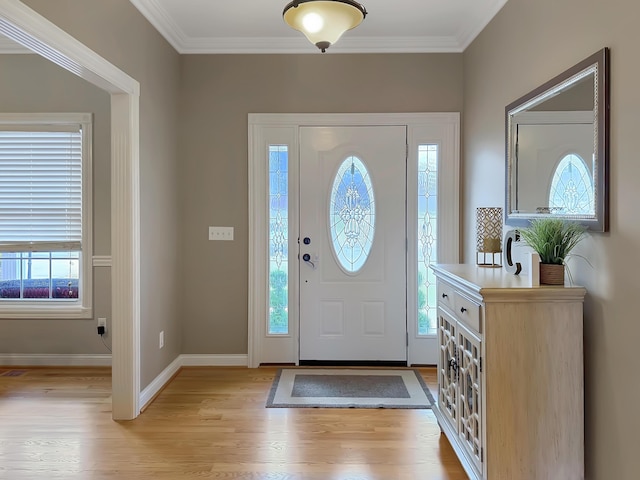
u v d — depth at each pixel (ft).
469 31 10.94
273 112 12.01
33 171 12.04
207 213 12.11
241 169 12.08
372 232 12.16
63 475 6.93
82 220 12.02
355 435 8.27
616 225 5.59
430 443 7.99
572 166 6.50
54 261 12.29
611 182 5.68
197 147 12.04
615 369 5.60
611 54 5.67
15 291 12.30
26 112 11.92
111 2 8.05
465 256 11.75
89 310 12.05
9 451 7.66
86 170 11.93
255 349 12.16
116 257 8.88
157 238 10.37
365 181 12.13
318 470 7.07
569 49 6.71
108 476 6.90
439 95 11.95
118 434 8.26
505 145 8.98
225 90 12.00
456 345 7.31
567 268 6.70
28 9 5.82
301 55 11.97
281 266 12.29
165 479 6.82
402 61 11.94
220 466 7.18
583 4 6.31
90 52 7.29
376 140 12.05
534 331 5.94
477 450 6.31
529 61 8.04
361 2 9.66
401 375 11.43
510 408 5.93
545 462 5.96
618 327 5.55
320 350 12.23
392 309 12.19
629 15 5.34
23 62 11.91
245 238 12.14
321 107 12.01
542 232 6.34
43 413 9.18
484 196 10.33
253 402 9.77
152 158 10.03
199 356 12.21
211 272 12.15
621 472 5.49
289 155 12.07
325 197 12.11
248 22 10.62
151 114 9.96
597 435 5.93
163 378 10.71
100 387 10.63
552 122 7.06
